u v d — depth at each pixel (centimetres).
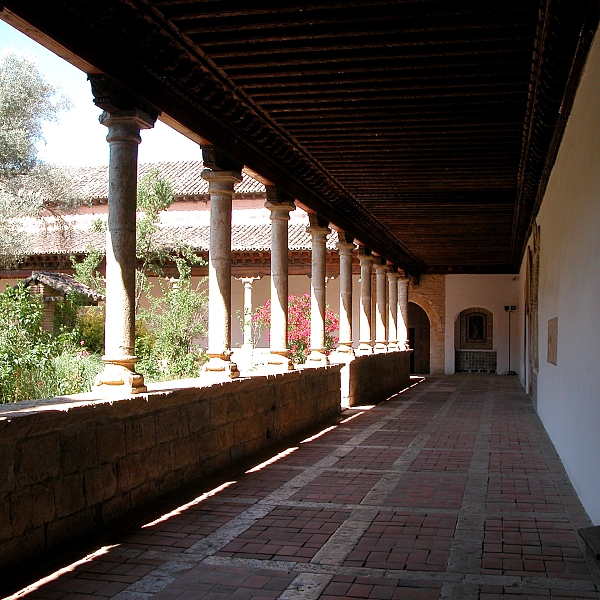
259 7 610
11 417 488
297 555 533
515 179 1239
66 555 526
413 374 2977
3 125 2109
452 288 2922
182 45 684
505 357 2883
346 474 835
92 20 602
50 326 1847
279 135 975
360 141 1009
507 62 726
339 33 658
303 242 2466
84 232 2650
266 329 2592
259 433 995
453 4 612
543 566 509
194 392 768
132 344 693
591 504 625
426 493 739
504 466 894
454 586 469
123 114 673
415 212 1573
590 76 648
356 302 2778
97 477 600
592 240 627
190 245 2348
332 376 1411
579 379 716
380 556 531
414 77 765
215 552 538
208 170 905
